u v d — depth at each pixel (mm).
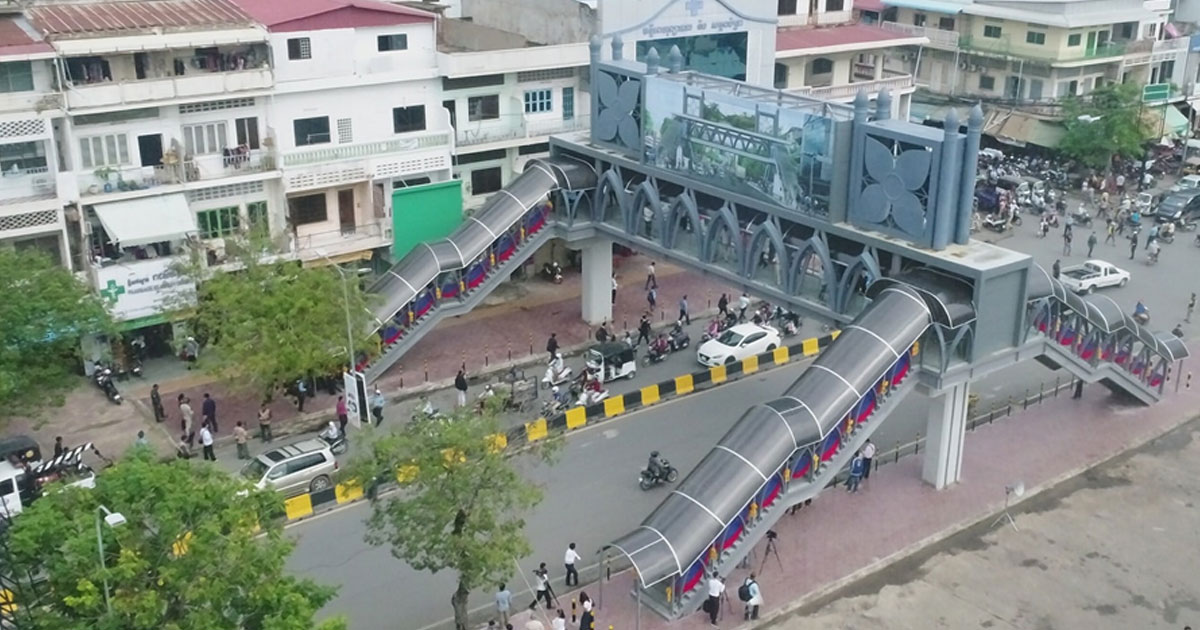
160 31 48531
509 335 54750
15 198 46750
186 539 24438
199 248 47750
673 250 48719
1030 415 47812
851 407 36656
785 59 69500
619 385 50125
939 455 41156
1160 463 44000
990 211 74438
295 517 39594
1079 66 81750
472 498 30938
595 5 59469
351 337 43656
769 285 44719
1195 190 73750
